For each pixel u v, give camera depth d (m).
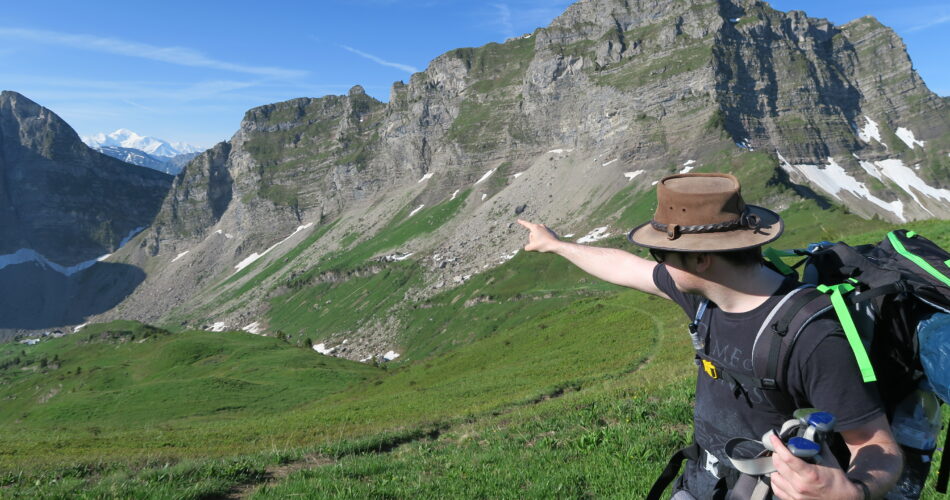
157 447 30.09
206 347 131.88
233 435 34.78
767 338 2.45
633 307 62.94
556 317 71.50
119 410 79.56
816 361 2.29
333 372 94.25
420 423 23.30
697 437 3.08
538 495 7.91
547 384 37.19
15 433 41.22
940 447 6.53
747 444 2.69
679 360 29.78
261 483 11.92
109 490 10.72
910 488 2.58
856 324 2.44
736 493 2.78
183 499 10.54
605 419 12.45
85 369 144.75
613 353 44.19
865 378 2.19
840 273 2.66
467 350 72.81
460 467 10.34
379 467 11.64
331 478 10.70
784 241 116.25
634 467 8.28
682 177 2.73
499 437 13.03
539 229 4.01
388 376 74.62
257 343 134.00
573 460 9.55
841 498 2.05
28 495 10.85
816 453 2.05
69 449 29.22
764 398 2.56
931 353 2.23
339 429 33.50
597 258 3.59
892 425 2.54
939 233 31.70
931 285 2.32
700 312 2.88
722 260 2.54
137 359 148.12
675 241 2.56
